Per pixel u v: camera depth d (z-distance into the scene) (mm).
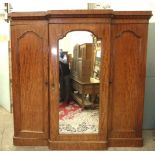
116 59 2674
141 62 2688
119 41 2645
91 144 2742
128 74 2709
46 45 2629
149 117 3420
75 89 2760
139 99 2760
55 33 2551
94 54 2674
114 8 3389
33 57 2680
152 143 2971
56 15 2488
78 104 2779
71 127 2781
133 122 2805
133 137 2832
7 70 4090
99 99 2695
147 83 3336
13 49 2670
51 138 2752
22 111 2791
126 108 2777
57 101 2693
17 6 3680
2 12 3969
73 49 2650
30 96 2758
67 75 2723
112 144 2832
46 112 2766
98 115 2748
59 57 2637
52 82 2656
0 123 3604
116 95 2748
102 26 2543
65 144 2740
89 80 2732
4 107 4418
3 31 4176
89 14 2486
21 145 2838
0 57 4348
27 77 2721
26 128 2822
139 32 2629
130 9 3375
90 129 2781
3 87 4363
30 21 2602
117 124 2807
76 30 2549
